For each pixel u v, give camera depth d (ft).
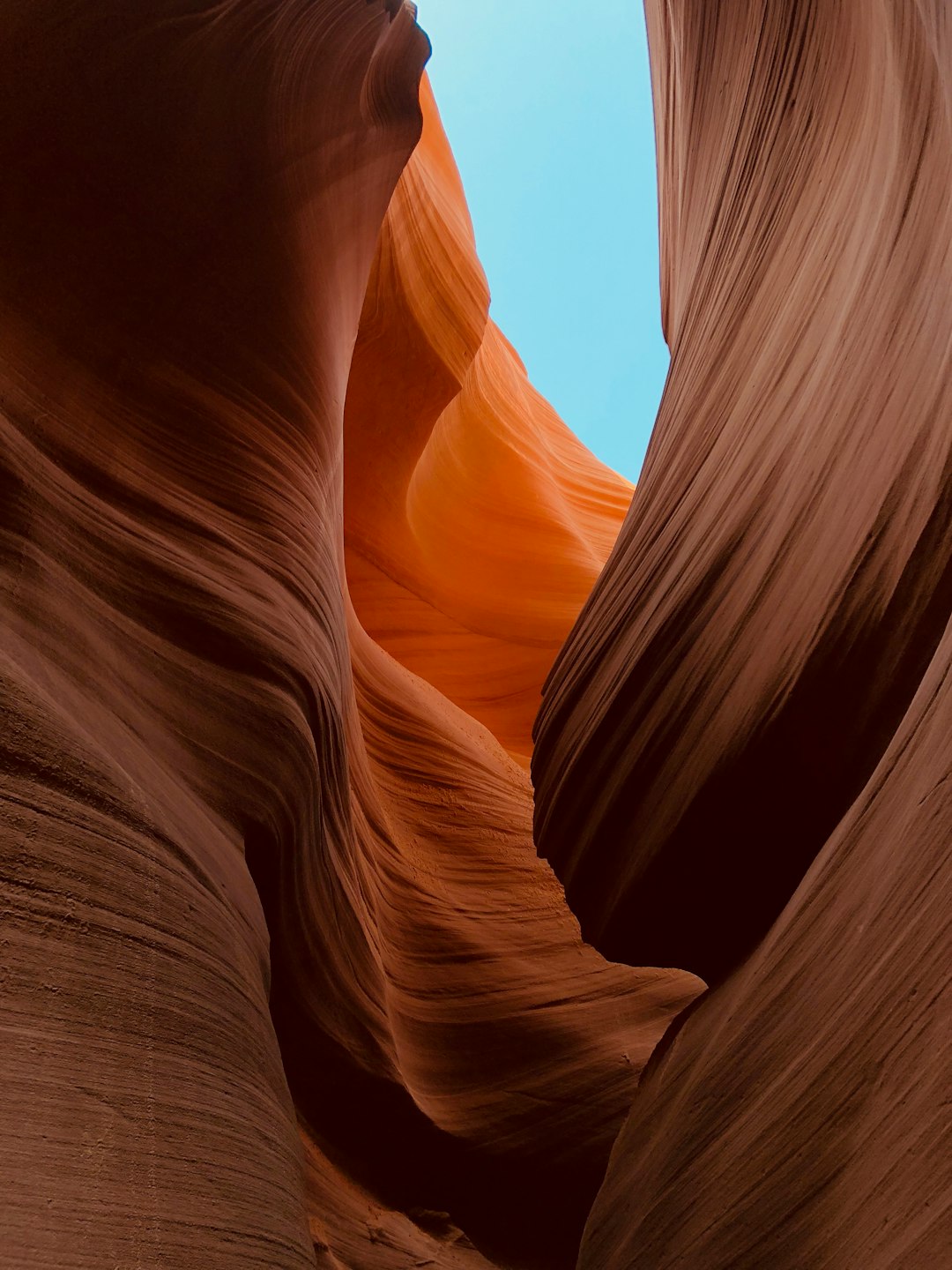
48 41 11.26
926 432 8.16
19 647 7.49
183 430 13.11
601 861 13.91
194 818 9.78
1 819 6.13
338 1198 16.37
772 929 10.14
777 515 11.18
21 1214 4.69
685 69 19.86
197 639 11.59
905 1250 5.44
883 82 10.40
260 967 10.32
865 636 8.79
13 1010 5.44
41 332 10.61
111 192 12.11
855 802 8.59
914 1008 6.09
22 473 9.02
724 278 16.53
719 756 10.73
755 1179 7.90
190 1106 6.86
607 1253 11.91
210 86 14.60
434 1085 19.45
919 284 8.74
